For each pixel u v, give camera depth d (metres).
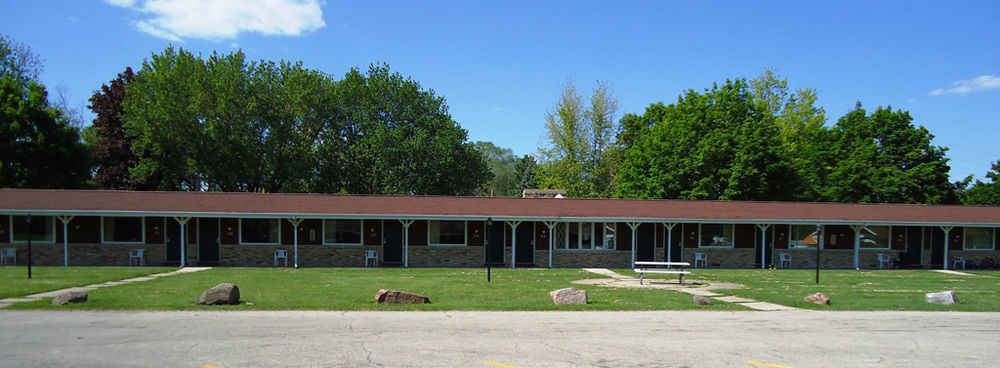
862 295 16.11
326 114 45.09
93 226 24.81
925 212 29.17
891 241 28.86
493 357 8.09
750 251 28.19
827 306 13.78
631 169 42.59
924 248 29.02
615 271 24.50
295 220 24.80
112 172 42.75
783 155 38.62
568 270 24.89
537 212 26.48
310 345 8.62
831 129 47.03
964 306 14.01
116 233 25.00
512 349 8.59
